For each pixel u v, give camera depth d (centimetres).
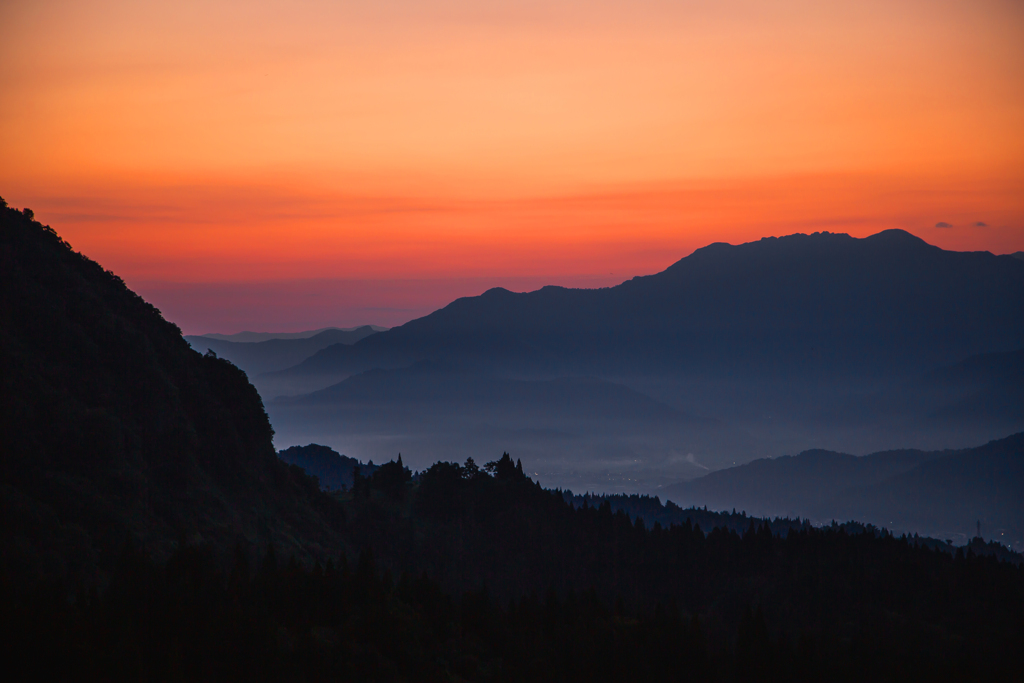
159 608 8912
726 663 11444
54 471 12488
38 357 14000
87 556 11000
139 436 14188
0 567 8994
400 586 11269
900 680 11819
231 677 8538
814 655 11856
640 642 11519
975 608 14762
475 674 10156
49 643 7938
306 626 9550
